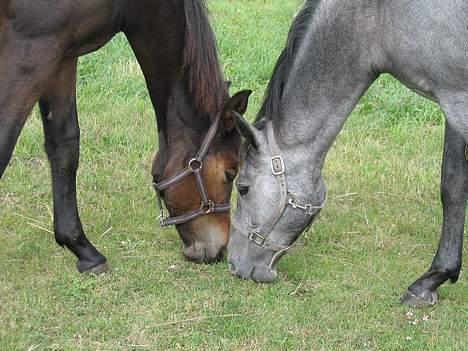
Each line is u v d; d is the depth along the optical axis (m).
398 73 4.05
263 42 8.80
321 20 4.14
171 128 4.66
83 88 7.71
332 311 4.55
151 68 4.59
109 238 5.36
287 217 4.45
